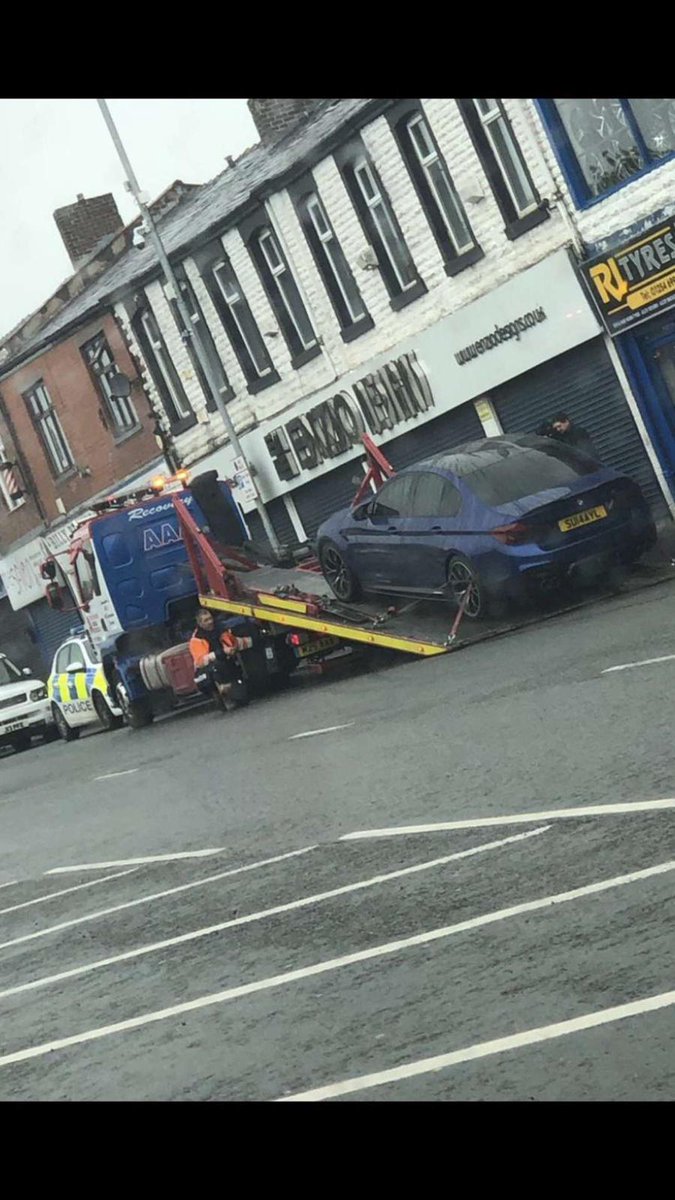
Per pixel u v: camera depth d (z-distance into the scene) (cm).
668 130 2197
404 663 1947
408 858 906
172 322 3331
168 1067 661
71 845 1432
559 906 706
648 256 2242
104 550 2338
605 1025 548
